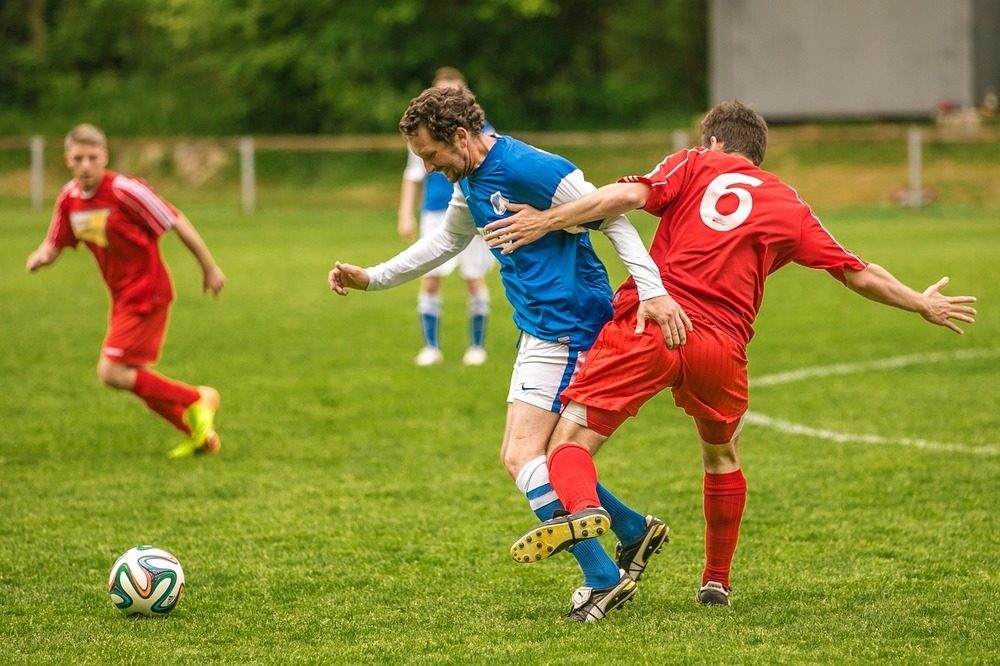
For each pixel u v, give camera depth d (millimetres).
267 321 35094
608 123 97625
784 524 15938
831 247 12141
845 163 77562
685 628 11828
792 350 29516
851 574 13812
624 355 11719
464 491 17797
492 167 11969
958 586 13305
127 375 19859
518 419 12281
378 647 11445
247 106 99188
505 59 97938
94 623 12305
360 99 93750
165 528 15938
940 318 12008
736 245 11930
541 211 11867
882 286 12055
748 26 83250
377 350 30297
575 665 10797
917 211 67500
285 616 12516
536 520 16266
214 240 58344
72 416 23094
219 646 11594
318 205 80062
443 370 27578
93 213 19672
